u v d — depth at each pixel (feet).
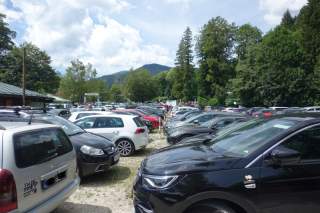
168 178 11.89
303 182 11.69
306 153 12.16
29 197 12.67
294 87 159.63
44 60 212.02
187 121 48.37
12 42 192.03
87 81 272.51
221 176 11.66
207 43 220.02
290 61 168.04
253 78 172.76
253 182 11.57
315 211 11.72
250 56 180.14
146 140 38.34
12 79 191.52
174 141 37.55
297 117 13.92
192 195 11.51
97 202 19.60
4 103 99.76
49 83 213.25
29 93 115.75
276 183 11.60
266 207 11.57
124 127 36.29
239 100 181.16
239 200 11.53
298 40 178.70
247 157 12.05
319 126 12.63
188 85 255.50
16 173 12.03
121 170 28.25
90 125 35.91
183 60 258.78
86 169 23.36
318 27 177.27
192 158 13.23
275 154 11.73
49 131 15.44
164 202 11.68
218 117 41.32
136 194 12.80
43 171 13.79
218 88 207.92
